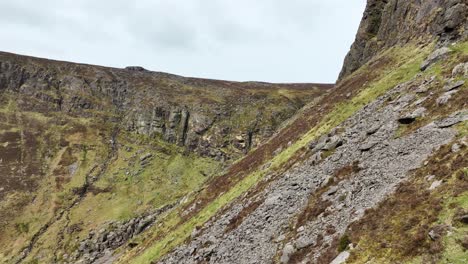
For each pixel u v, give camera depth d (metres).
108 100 169.75
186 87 186.38
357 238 25.77
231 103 170.38
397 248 22.23
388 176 31.67
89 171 127.50
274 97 178.38
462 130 30.77
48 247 95.50
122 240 95.06
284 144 67.44
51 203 112.69
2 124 144.88
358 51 97.31
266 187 49.38
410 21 75.38
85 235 98.50
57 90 168.50
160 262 51.38
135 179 123.94
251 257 35.50
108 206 111.06
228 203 55.78
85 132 148.12
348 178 36.28
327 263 25.94
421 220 23.02
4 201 111.94
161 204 109.19
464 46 46.69
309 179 42.34
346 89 71.31
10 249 95.50
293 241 32.47
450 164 26.33
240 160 84.00
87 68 187.38
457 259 19.12
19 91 163.00
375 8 99.69
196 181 121.69
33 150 135.75
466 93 35.53
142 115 158.50
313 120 67.75
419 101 41.22
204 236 48.72
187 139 147.38
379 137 39.94
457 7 53.34
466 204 21.72
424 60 52.47
